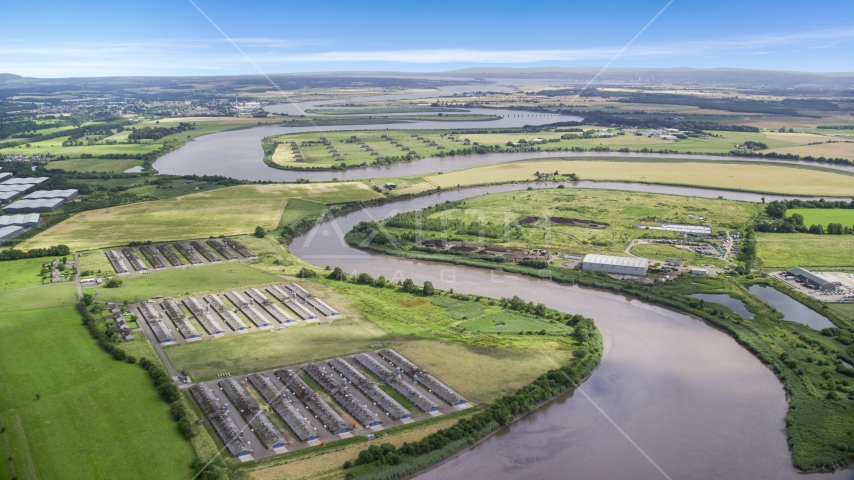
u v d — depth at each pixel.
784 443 168.38
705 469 158.25
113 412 174.75
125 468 151.62
